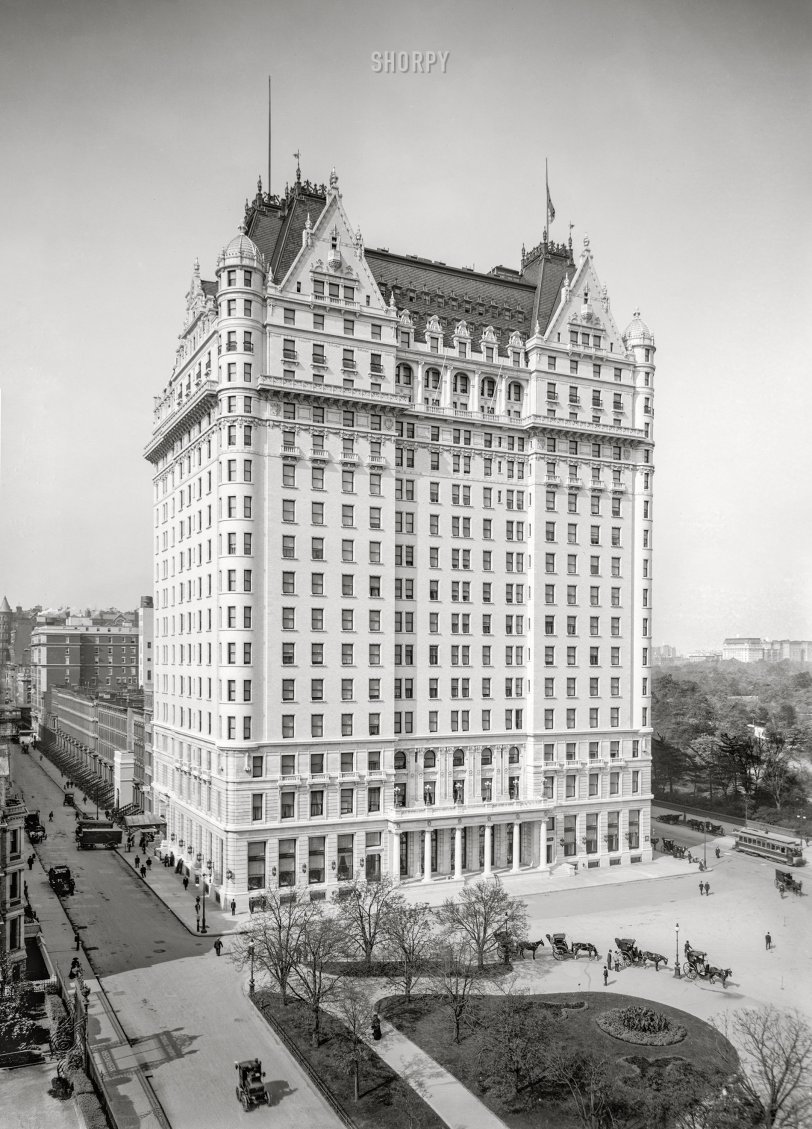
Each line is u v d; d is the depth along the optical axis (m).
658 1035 54.94
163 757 110.44
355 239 95.50
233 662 86.44
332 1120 46.38
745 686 192.62
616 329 112.00
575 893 91.81
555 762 103.00
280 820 86.75
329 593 90.88
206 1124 45.75
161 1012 59.38
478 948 66.62
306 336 91.50
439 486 100.12
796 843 118.69
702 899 89.94
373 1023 55.38
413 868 94.25
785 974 67.62
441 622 99.06
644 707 109.44
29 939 72.88
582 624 106.38
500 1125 45.91
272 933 67.50
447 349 101.94
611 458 109.81
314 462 91.00
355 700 91.56
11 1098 48.50
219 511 88.69
